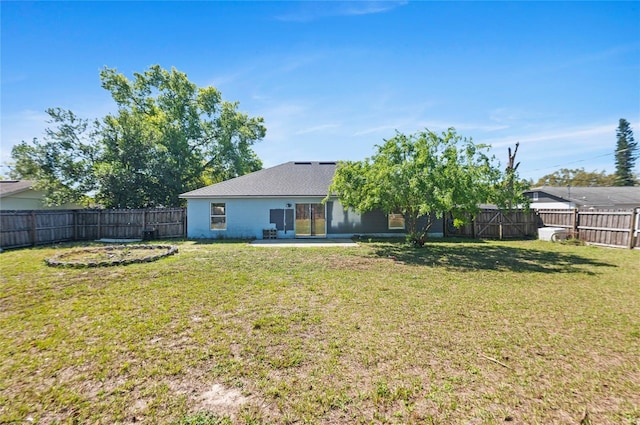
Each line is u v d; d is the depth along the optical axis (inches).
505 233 603.8
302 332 151.6
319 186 617.0
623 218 446.6
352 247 455.5
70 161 653.9
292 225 588.1
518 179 408.5
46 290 222.8
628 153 1696.6
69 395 101.3
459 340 142.4
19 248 446.6
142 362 122.7
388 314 176.2
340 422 88.9
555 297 209.2
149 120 916.0
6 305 190.5
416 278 263.6
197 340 142.5
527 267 311.1
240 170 1123.9
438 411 93.5
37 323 162.4
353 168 435.2
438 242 526.9
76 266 299.6
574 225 525.3
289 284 242.7
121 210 591.8
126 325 159.9
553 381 109.6
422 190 358.6
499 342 140.3
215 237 584.1
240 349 133.6
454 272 287.6
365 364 121.0
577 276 271.1
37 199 668.1
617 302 198.5
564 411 93.6
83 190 668.1
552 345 137.6
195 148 1067.3
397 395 100.9
